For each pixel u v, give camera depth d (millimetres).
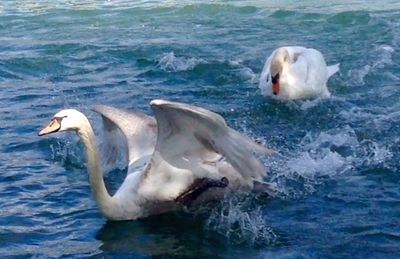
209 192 8992
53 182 10156
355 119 12273
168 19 22406
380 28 19359
